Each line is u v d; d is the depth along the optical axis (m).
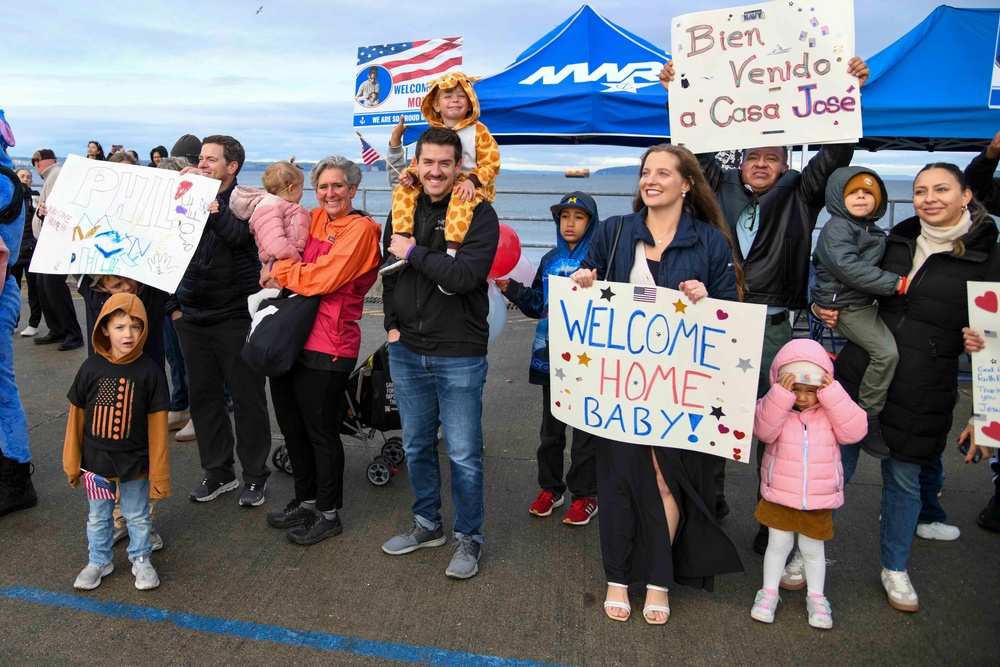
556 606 3.18
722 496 3.79
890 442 3.11
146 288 3.76
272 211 3.45
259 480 4.10
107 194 3.69
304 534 3.67
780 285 3.60
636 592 3.30
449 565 3.42
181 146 4.71
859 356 3.15
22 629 2.96
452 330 3.17
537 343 3.89
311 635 2.96
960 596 3.28
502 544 3.72
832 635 3.00
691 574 3.06
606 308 3.01
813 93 3.44
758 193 3.72
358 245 3.35
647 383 3.00
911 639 2.97
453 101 3.32
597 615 3.12
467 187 3.05
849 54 3.37
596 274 3.10
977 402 2.93
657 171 2.84
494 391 6.25
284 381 3.56
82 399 3.17
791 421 3.00
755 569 3.50
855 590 3.32
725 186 3.84
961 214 2.96
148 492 3.29
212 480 4.16
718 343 2.87
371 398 4.32
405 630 3.00
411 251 3.06
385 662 2.81
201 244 3.79
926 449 3.07
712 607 3.19
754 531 3.88
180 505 4.10
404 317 3.22
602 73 6.26
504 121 6.39
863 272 3.01
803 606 3.21
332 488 3.66
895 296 3.08
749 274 3.63
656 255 2.97
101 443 3.11
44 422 5.35
